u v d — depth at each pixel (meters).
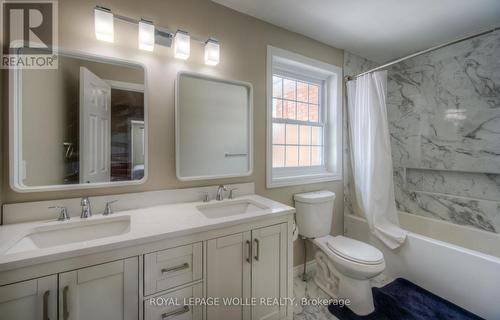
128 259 0.93
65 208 1.15
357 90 2.24
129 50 1.35
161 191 1.45
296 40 2.07
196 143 1.59
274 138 2.10
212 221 1.15
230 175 1.72
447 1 1.63
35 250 0.80
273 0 1.62
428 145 2.41
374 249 1.65
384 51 2.46
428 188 2.44
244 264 1.24
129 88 1.35
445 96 2.28
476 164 2.07
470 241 1.99
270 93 1.92
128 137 1.35
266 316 1.33
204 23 1.60
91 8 1.26
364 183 2.16
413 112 2.53
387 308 1.60
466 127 2.14
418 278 1.81
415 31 2.05
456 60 2.20
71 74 1.22
